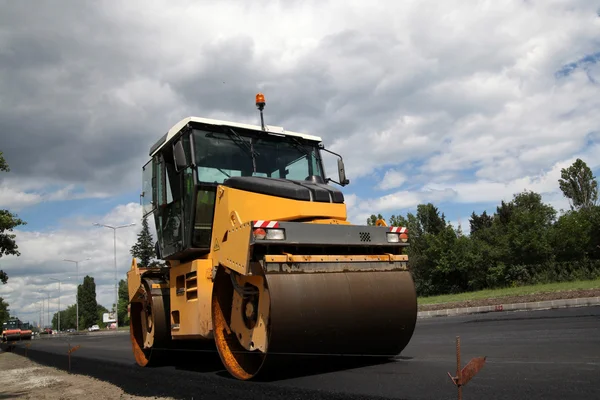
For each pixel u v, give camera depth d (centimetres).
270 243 531
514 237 3397
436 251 3816
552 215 3922
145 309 911
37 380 1060
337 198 621
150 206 906
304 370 563
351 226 585
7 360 1919
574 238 3192
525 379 429
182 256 757
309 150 800
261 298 549
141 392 709
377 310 568
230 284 631
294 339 513
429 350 709
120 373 875
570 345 625
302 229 550
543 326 893
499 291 2634
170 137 785
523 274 3256
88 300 10994
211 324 645
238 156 738
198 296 664
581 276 2769
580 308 1269
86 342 2464
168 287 852
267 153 761
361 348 569
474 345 721
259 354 597
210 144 726
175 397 622
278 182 629
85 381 934
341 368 584
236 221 612
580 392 367
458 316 1550
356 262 580
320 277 544
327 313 532
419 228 4878
